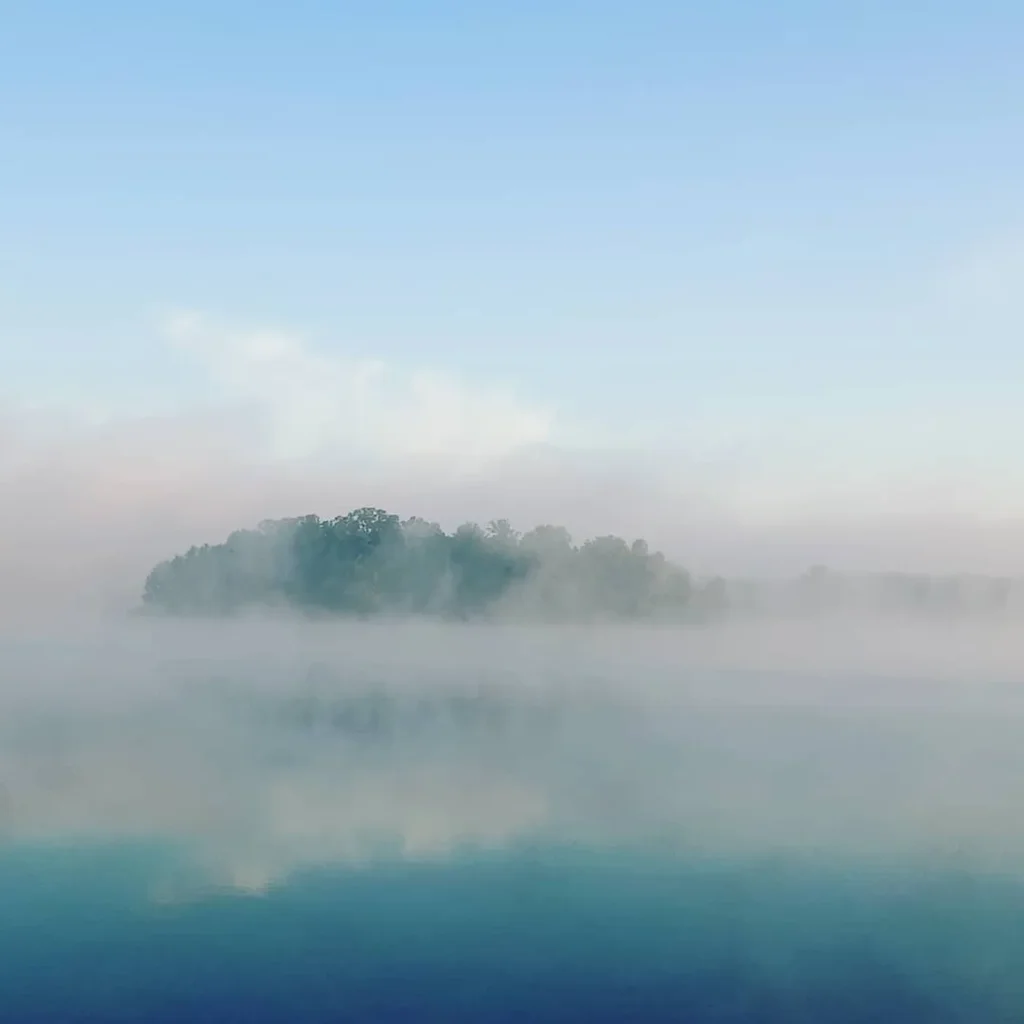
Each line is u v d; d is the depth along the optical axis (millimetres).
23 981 12188
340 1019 11352
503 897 14906
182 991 12094
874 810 19906
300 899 14750
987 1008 11758
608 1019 11438
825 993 12078
